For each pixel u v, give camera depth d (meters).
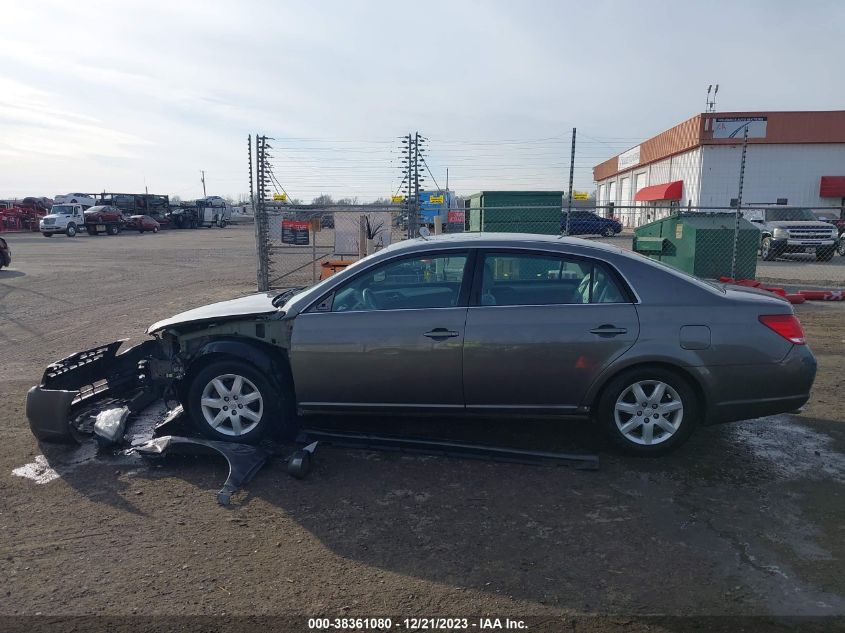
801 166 35.03
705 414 4.53
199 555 3.47
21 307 12.02
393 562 3.40
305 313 4.73
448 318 4.55
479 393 4.60
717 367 4.43
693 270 12.35
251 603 3.06
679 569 3.32
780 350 4.43
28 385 6.78
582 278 4.62
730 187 35.66
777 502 4.04
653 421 4.58
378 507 4.01
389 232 12.15
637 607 3.01
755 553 3.46
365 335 4.59
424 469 4.56
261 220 12.77
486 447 4.68
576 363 4.48
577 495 4.15
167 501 4.10
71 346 8.64
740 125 34.91
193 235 43.25
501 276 4.67
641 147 46.06
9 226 46.44
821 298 11.98
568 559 3.42
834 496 4.12
